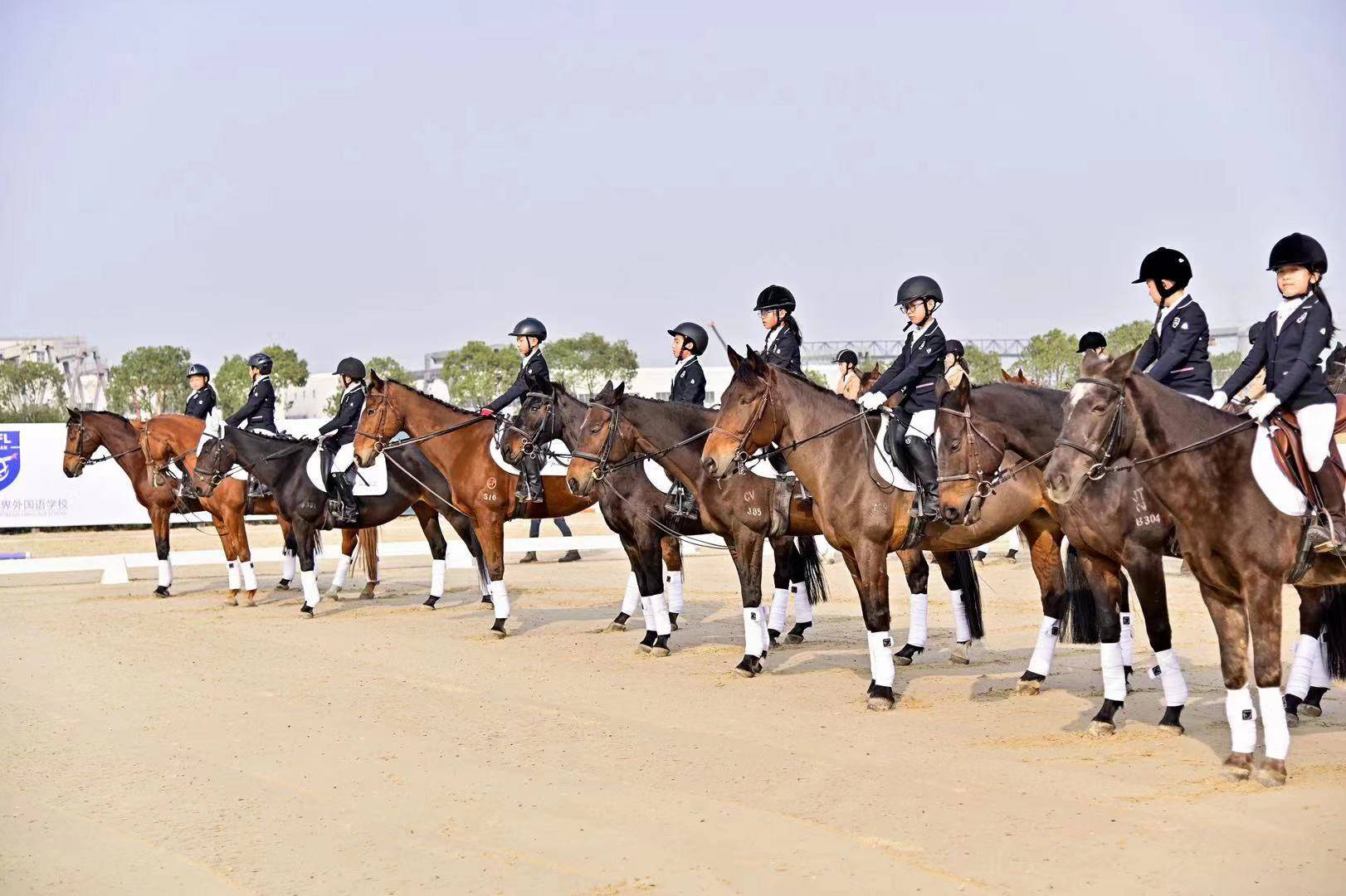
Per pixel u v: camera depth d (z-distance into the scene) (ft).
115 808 23.80
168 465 57.41
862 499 31.40
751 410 31.65
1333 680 33.60
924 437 31.78
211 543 85.61
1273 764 23.40
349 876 19.79
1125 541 27.91
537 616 51.06
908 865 19.49
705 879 19.12
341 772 26.03
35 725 30.99
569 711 31.73
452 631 46.37
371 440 46.01
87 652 42.16
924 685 34.65
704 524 39.73
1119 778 24.29
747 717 30.68
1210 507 23.48
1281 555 23.18
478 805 23.38
